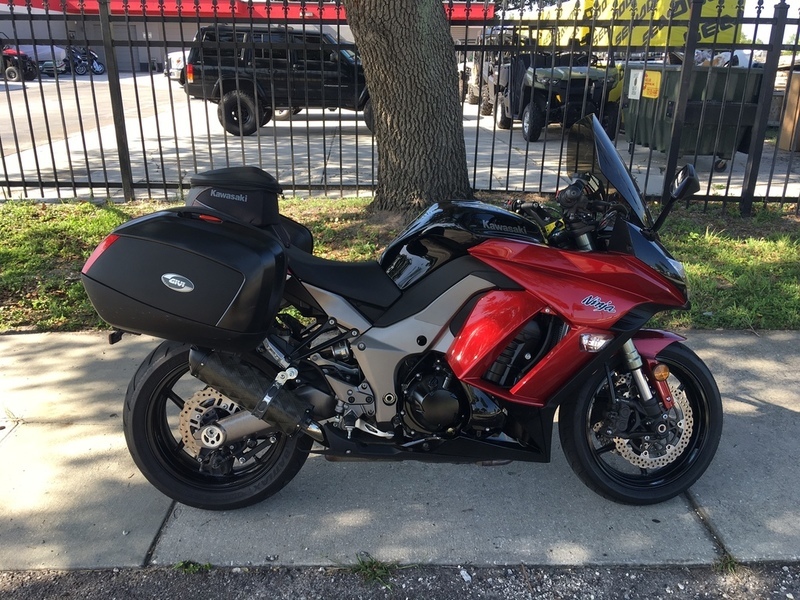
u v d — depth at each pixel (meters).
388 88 6.12
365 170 9.70
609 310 2.69
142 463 2.90
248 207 2.78
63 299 5.13
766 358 4.43
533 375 2.76
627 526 2.97
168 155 10.90
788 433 3.62
